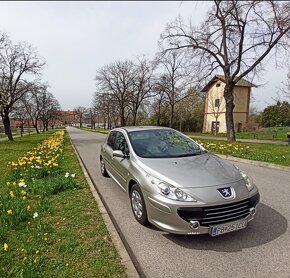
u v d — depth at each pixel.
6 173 7.12
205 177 3.42
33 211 4.19
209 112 43.19
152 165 3.84
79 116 114.75
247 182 3.62
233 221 3.23
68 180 5.72
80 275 2.62
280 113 37.38
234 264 2.91
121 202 5.00
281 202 4.86
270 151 11.49
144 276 2.74
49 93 57.28
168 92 35.75
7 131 24.19
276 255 3.07
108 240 3.32
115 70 44.91
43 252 3.02
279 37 15.02
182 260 3.00
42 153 9.26
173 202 3.17
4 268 2.71
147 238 3.53
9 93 23.92
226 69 17.69
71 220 3.92
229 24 16.25
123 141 5.12
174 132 5.37
